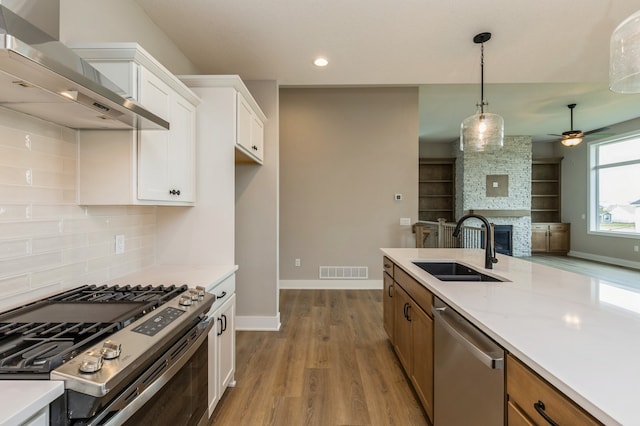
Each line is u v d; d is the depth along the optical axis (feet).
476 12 7.13
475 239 14.89
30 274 4.49
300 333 10.69
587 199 25.21
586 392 2.30
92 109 4.14
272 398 7.00
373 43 8.46
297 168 16.69
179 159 6.80
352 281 16.71
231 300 7.22
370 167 16.63
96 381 2.56
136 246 6.91
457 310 4.44
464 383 4.41
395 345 8.66
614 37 5.85
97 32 5.78
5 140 4.13
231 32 7.96
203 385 5.23
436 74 10.39
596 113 19.98
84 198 5.33
